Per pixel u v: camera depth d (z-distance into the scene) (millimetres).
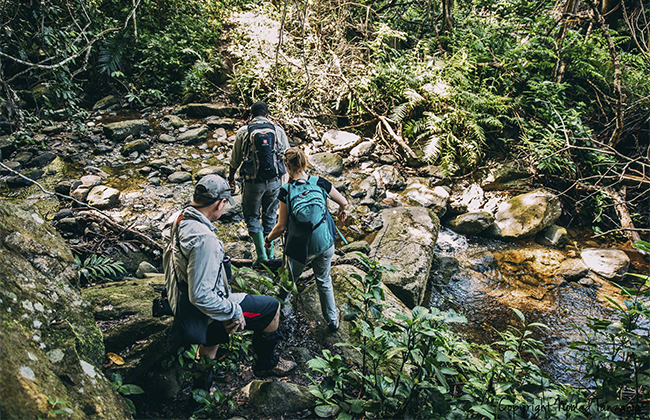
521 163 6652
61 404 1676
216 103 7242
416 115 7176
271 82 7219
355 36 8469
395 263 4387
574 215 6457
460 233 5832
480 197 6273
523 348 3943
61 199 4629
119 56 7043
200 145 6293
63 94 6039
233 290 3424
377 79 7254
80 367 2016
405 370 2998
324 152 6500
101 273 3461
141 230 4289
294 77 7223
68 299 2297
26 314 1952
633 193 6719
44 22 6430
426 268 4477
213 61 7578
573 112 6926
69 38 6270
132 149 5855
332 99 7328
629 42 9031
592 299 4801
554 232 5867
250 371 2971
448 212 6066
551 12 9719
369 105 7191
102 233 4062
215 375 2879
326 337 3322
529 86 7469
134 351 2656
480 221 5742
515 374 2547
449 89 6848
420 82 7082
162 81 7480
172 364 2789
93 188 4891
